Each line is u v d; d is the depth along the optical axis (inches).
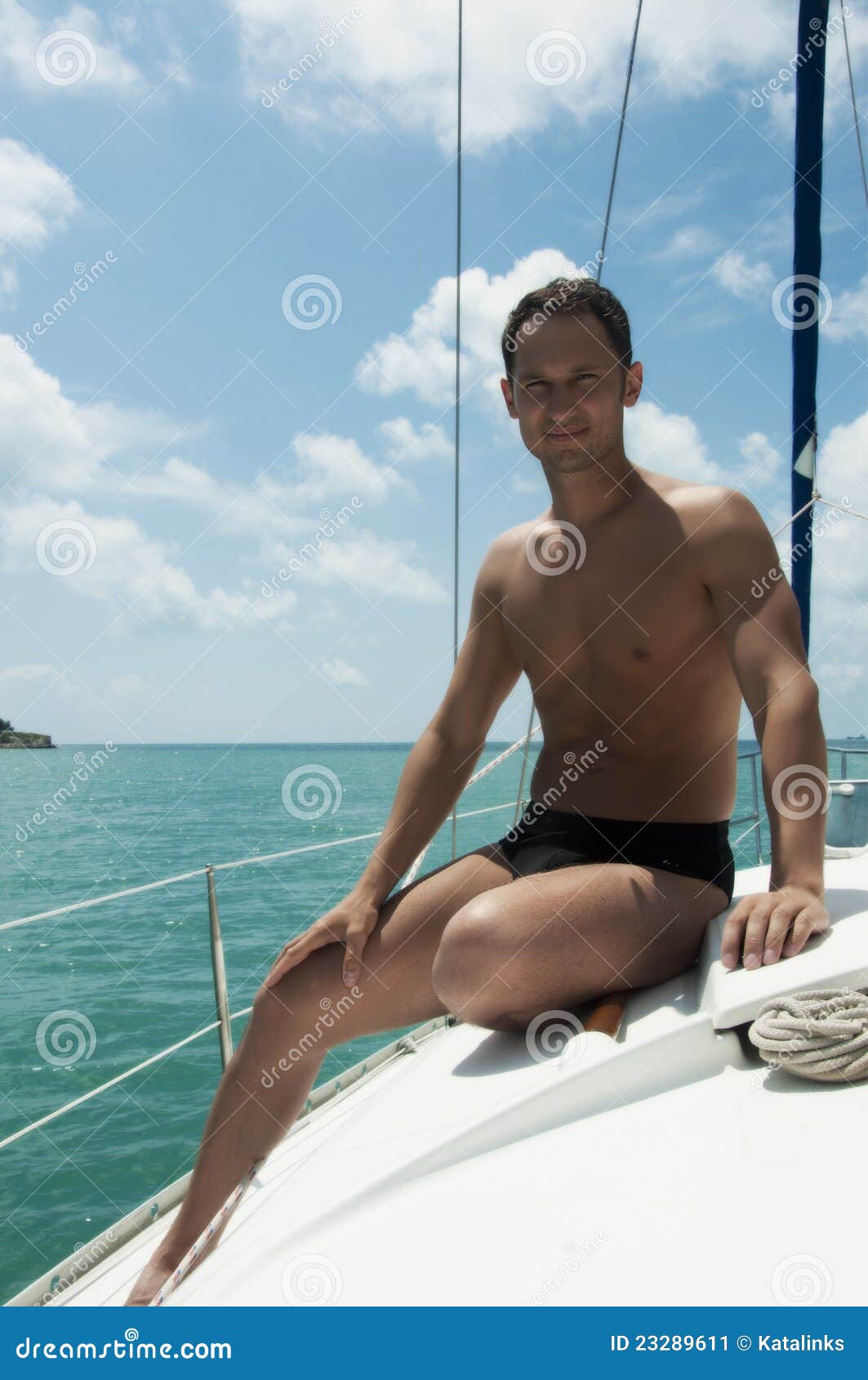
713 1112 42.7
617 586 67.1
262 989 64.0
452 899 64.1
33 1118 204.7
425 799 73.6
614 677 68.1
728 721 69.2
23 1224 156.9
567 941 56.0
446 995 57.6
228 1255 39.4
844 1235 32.4
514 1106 43.1
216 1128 61.4
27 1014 285.7
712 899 63.6
